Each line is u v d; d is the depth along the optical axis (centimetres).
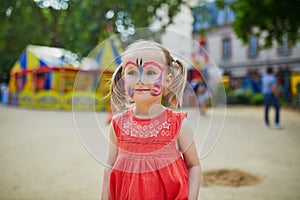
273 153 512
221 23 2728
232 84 2595
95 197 304
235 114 1356
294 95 1947
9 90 1988
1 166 425
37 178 368
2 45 2550
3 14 1917
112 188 142
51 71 1571
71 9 1755
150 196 132
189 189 139
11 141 639
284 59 2559
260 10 1338
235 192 318
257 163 442
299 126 889
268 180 360
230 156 489
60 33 2064
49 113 1388
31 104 1714
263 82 871
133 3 1422
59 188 331
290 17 1320
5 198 300
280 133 751
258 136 703
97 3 1416
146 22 1464
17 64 1873
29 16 2019
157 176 134
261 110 1648
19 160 463
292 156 488
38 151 533
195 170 142
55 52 1716
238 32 1479
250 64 2686
